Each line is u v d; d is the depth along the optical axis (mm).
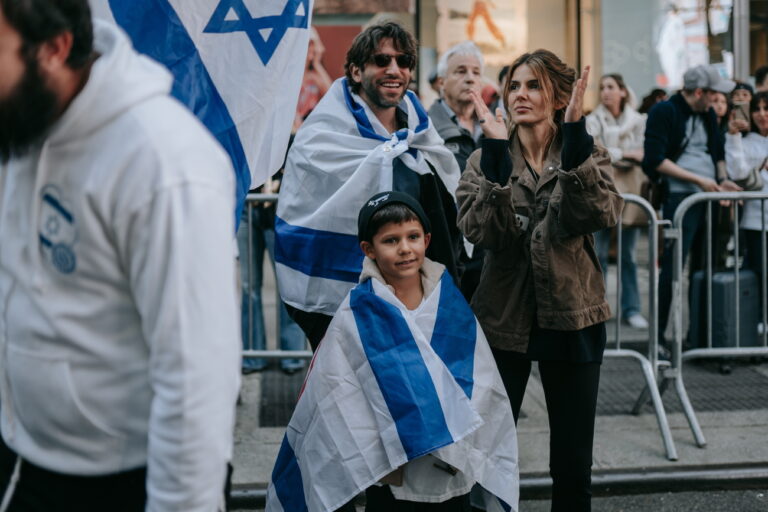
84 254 1571
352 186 3328
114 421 1661
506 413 2945
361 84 3473
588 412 3070
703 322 5660
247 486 3945
